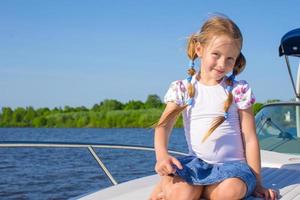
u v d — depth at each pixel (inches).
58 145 118.3
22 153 462.6
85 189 330.0
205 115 84.7
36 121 3309.5
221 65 83.3
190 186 79.5
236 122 85.7
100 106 3016.7
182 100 86.1
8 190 390.6
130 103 2842.0
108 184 332.5
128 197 92.4
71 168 370.6
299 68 173.2
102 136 1378.0
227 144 84.3
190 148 87.0
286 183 93.1
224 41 82.4
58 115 3221.0
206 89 85.7
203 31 85.0
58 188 359.9
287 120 150.3
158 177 112.3
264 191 82.9
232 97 84.5
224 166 81.4
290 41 154.1
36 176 413.4
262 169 107.7
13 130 2696.9
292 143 142.8
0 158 473.4
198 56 87.4
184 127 88.2
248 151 85.3
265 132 149.9
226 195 78.5
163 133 86.0
